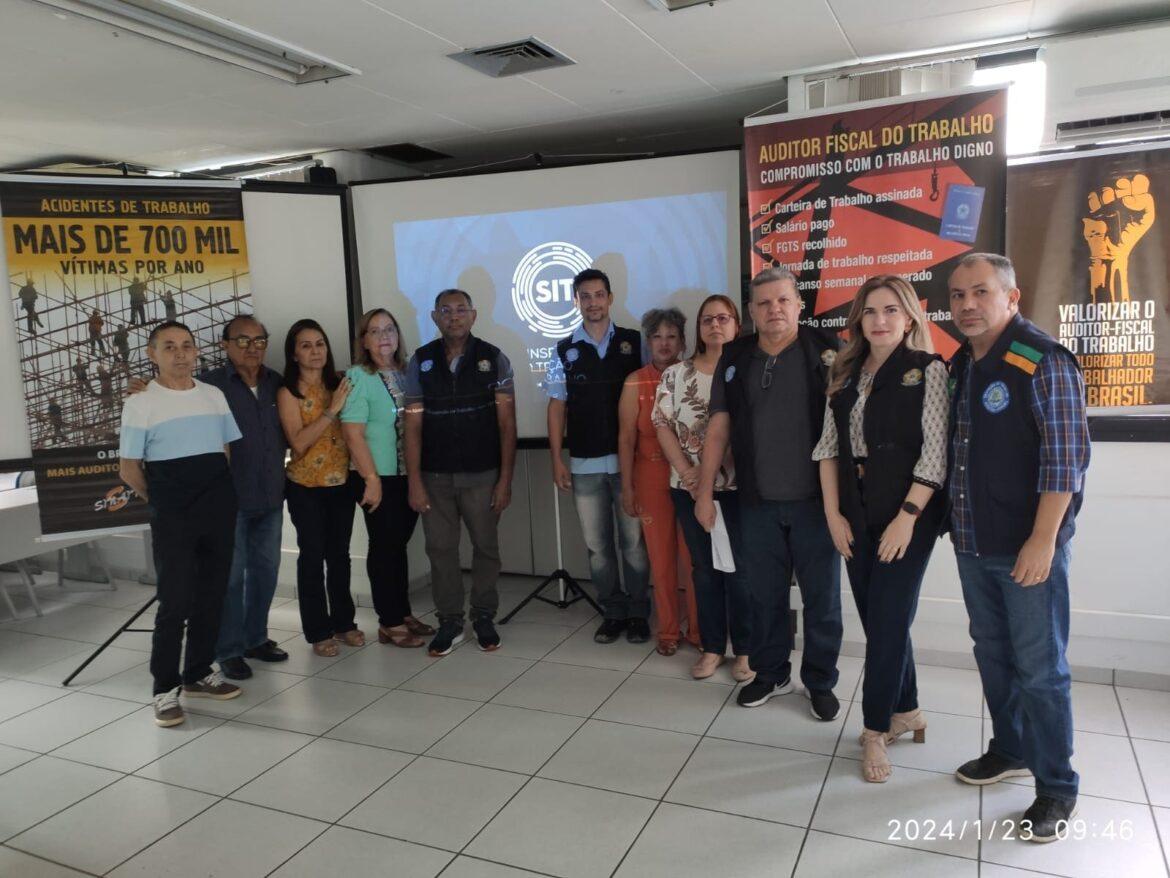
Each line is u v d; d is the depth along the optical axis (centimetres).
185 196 359
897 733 258
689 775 246
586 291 341
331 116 377
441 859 211
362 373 348
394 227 405
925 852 206
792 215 328
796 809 226
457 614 358
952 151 305
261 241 379
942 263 311
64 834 229
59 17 251
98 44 275
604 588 362
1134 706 281
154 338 295
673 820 224
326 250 396
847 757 254
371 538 362
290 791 248
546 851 213
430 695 312
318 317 397
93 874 211
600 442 346
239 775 259
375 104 361
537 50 300
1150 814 217
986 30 293
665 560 336
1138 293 292
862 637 332
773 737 268
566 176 383
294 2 251
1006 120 297
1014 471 204
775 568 280
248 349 329
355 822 230
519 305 396
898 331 229
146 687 335
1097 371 300
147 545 473
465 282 400
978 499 210
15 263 330
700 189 366
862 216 319
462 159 480
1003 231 303
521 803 236
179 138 405
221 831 228
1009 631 221
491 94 354
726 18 274
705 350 304
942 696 294
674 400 305
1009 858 202
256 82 323
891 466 229
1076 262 299
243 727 292
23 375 335
